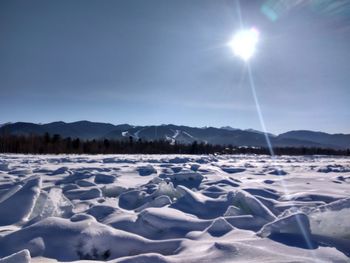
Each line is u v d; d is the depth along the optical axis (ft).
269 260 7.29
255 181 25.03
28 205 13.30
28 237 9.45
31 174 25.52
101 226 10.21
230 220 11.44
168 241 9.71
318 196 16.71
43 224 10.07
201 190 19.52
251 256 7.59
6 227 11.43
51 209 13.20
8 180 20.20
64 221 10.39
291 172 36.45
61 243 9.24
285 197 17.33
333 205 10.91
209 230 10.56
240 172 34.96
